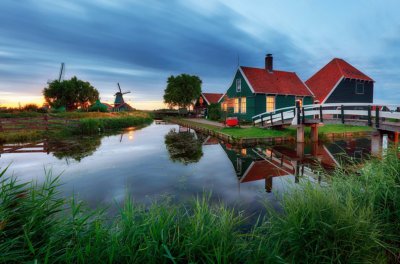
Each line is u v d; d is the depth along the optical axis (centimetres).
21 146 1333
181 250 197
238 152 1234
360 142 1511
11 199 198
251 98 2341
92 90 5669
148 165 923
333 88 2597
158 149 1317
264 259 216
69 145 1437
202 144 1513
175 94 5109
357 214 267
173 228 222
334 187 317
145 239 194
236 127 1970
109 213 458
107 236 211
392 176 326
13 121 1877
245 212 464
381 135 912
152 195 580
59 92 5284
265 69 2623
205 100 4175
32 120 2000
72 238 200
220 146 1434
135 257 186
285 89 2455
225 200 539
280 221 267
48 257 172
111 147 1375
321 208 241
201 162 987
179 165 925
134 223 222
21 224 189
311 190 281
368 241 227
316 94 2736
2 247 163
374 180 330
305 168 877
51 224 202
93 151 1241
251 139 1477
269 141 1511
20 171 823
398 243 265
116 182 695
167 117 5609
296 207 252
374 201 294
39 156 1097
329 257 210
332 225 220
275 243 242
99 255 185
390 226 273
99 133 2200
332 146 1375
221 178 738
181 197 564
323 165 922
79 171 823
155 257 192
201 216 235
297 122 1456
